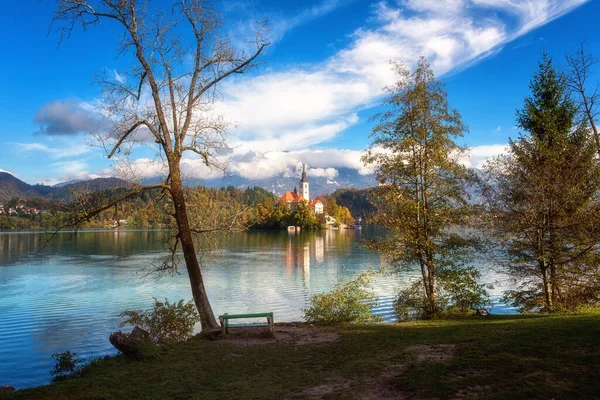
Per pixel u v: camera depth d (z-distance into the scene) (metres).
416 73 18.39
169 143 15.34
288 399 7.05
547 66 21.61
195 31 15.54
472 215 18.67
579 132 18.92
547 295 18.11
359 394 6.88
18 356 17.22
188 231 15.16
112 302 28.19
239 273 42.53
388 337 11.58
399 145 18.41
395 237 18.91
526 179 18.34
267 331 12.62
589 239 17.44
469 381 6.69
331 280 37.31
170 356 10.59
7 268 45.88
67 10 13.95
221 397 7.39
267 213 163.50
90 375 9.34
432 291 18.30
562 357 7.38
